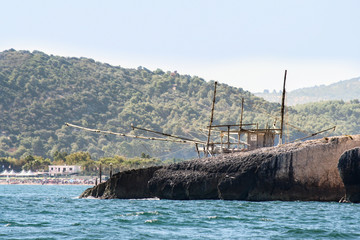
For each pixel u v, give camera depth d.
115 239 98.00
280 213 131.75
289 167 155.88
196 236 100.69
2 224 118.00
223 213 132.88
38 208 156.25
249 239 97.56
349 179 149.12
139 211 140.12
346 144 153.25
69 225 115.62
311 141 160.62
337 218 122.38
